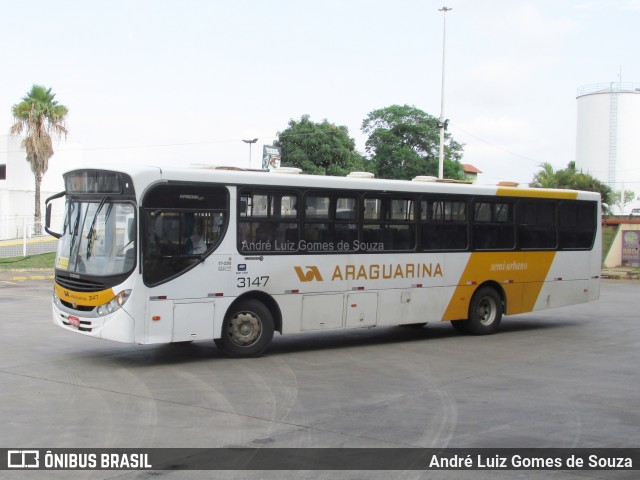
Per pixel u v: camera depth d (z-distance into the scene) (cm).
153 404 856
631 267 4138
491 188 1498
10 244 3916
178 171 1098
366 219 1307
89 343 1311
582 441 724
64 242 1156
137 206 1059
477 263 1477
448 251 1430
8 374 1027
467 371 1097
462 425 779
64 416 796
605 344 1397
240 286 1155
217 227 1135
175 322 1090
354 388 960
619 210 6738
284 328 1210
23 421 775
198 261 1111
